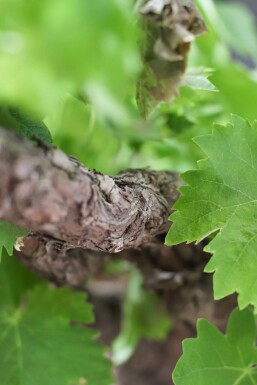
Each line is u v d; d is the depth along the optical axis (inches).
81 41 13.8
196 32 17.9
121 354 26.7
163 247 22.6
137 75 17.7
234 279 18.9
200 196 18.9
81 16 13.8
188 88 21.3
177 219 18.8
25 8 14.1
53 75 14.0
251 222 19.1
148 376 28.6
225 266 18.9
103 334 27.2
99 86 14.2
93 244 17.8
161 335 26.7
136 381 28.5
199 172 19.0
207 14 22.2
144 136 23.9
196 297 23.8
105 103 15.4
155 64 18.3
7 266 23.0
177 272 23.8
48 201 15.6
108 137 24.2
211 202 19.0
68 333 22.3
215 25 23.7
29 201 15.5
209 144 19.1
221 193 19.0
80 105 20.6
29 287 23.4
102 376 22.0
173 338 27.2
